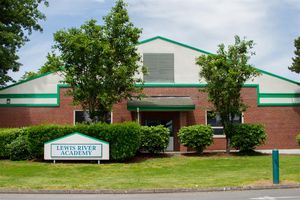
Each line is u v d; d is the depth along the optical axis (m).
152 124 31.45
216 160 23.73
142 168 21.48
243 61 25.80
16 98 31.28
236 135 26.38
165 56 32.09
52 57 26.00
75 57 25.53
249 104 31.78
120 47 26.59
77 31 26.27
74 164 22.77
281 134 31.78
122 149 23.19
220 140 30.98
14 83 32.09
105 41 26.27
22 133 25.08
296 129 31.94
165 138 25.44
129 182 17.06
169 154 26.30
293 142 31.78
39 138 23.67
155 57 32.03
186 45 32.12
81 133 23.47
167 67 31.98
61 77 31.38
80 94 26.33
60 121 31.14
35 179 18.14
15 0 32.69
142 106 29.73
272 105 31.94
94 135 23.50
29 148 23.83
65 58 25.72
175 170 20.78
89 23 26.48
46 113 31.23
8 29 32.72
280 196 13.61
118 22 26.53
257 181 16.88
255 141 26.25
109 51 25.39
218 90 25.94
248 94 31.86
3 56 31.56
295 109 32.09
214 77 25.62
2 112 31.20
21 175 19.47
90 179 18.17
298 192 14.63
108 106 26.34
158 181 17.28
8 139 24.98
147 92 31.59
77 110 31.23
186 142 26.19
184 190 15.39
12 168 21.45
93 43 25.34
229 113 26.80
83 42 25.23
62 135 23.67
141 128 25.02
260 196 13.70
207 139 26.17
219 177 18.22
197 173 19.73
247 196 13.76
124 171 20.64
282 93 32.09
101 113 27.17
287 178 17.47
